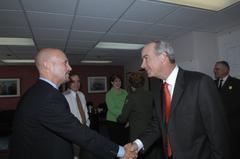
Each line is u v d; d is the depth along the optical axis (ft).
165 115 4.52
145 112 8.45
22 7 8.84
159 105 4.78
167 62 4.45
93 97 27.91
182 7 9.27
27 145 4.05
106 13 9.76
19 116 4.16
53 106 4.13
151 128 5.67
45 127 4.13
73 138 4.30
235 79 9.46
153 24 11.60
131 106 8.49
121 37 14.19
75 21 10.76
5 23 10.75
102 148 4.63
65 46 16.56
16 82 25.17
